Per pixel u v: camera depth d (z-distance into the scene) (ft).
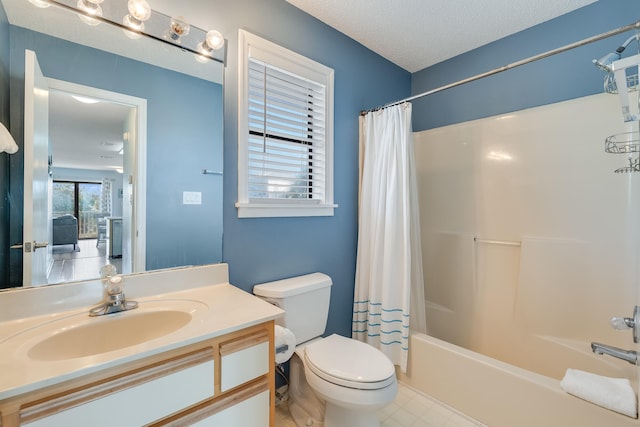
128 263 4.05
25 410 2.14
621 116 5.19
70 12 3.67
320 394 4.18
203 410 2.98
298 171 6.13
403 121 6.10
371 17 6.24
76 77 3.74
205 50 4.65
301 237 6.00
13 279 3.34
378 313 6.37
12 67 3.35
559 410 4.25
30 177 3.46
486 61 7.38
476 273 6.88
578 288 5.51
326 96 6.36
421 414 5.36
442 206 7.57
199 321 3.23
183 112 4.50
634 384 4.08
